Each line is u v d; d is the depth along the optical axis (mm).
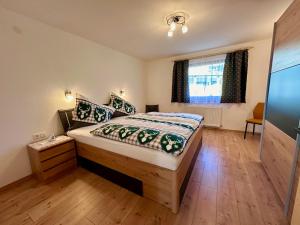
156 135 1641
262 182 1818
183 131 1858
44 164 1894
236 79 3559
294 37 1338
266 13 2061
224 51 3660
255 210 1408
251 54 3422
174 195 1391
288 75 1427
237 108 3771
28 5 1749
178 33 2717
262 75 3385
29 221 1350
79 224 1307
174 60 4367
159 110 4957
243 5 1866
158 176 1477
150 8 1887
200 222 1298
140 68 4711
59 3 1730
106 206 1503
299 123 1189
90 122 2613
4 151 1840
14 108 1916
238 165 2223
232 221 1299
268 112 1993
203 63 3967
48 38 2260
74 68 2680
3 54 1796
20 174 1979
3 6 1758
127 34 2703
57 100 2430
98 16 2055
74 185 1847
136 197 1625
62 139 2164
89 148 2078
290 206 1273
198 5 1846
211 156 2535
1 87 1792
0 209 1496
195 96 4242
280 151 1562
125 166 1723
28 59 2035
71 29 2447
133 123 2291
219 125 3982
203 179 1903
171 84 4629
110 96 3549
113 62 3615
